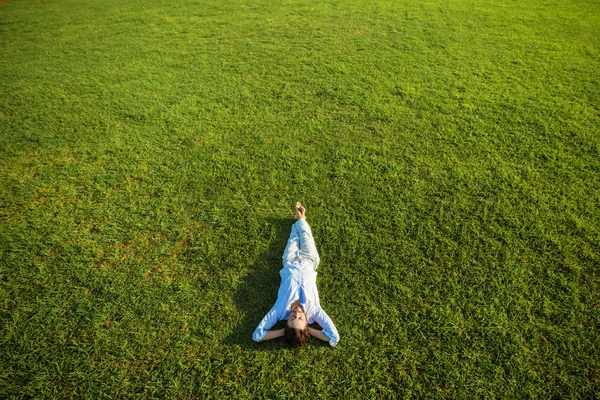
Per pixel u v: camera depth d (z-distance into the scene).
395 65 7.25
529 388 2.79
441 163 4.82
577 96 6.12
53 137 5.54
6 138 5.52
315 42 8.40
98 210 4.36
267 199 4.45
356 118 5.74
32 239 4.03
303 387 2.88
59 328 3.26
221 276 3.67
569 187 4.40
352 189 4.52
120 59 7.87
